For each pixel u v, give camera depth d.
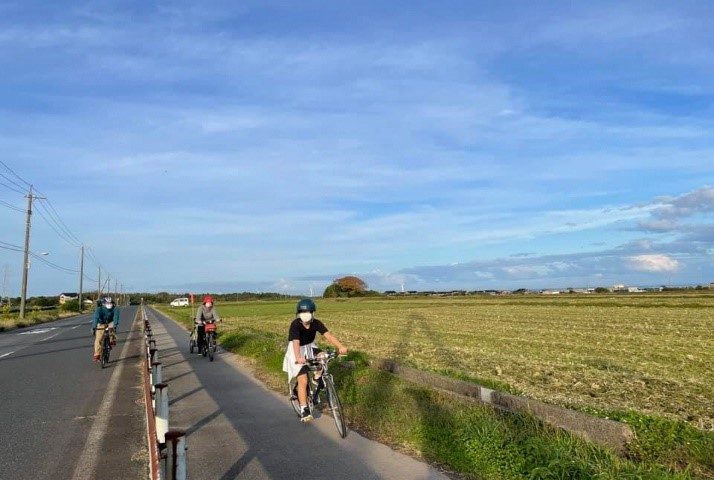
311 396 8.50
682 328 29.61
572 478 5.28
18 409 9.84
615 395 10.46
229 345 20.92
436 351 18.88
